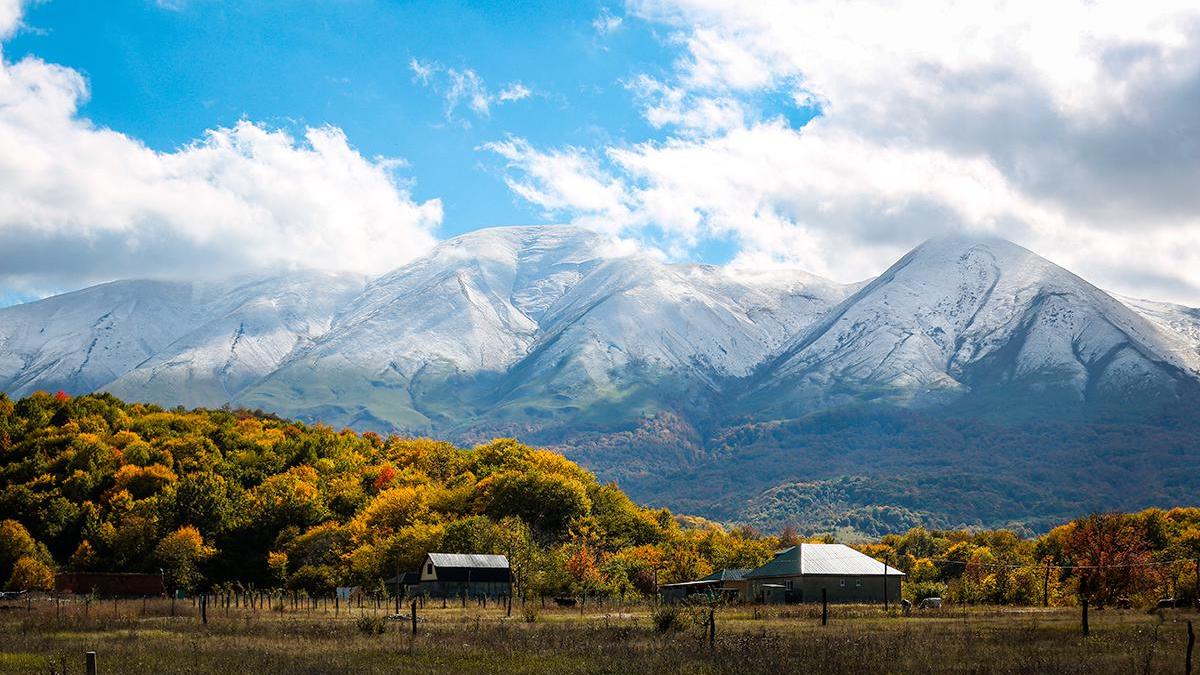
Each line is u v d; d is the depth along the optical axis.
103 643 56.88
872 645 52.41
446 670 45.78
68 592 121.94
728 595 124.69
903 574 127.25
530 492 176.00
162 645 55.56
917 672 43.72
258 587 167.75
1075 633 59.22
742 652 49.03
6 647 55.00
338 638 59.25
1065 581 117.19
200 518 184.38
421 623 72.12
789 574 126.38
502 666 46.84
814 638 57.66
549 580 119.62
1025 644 53.31
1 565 165.75
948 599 116.31
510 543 138.00
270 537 188.50
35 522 190.38
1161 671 42.59
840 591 124.88
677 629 62.91
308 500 192.12
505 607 99.19
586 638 57.53
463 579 130.12
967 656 48.34
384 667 46.53
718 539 195.38
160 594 131.62
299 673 44.97
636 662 47.00
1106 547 113.00
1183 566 107.69
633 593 120.81
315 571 156.25
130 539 173.25
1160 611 83.00
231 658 49.25
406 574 137.75
